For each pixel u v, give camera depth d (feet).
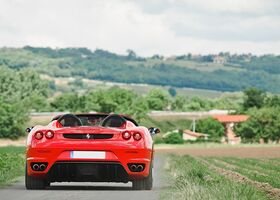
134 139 82.33
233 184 73.00
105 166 81.66
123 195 77.25
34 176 82.02
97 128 82.12
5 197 73.77
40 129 82.43
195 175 104.83
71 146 81.10
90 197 74.13
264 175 141.79
